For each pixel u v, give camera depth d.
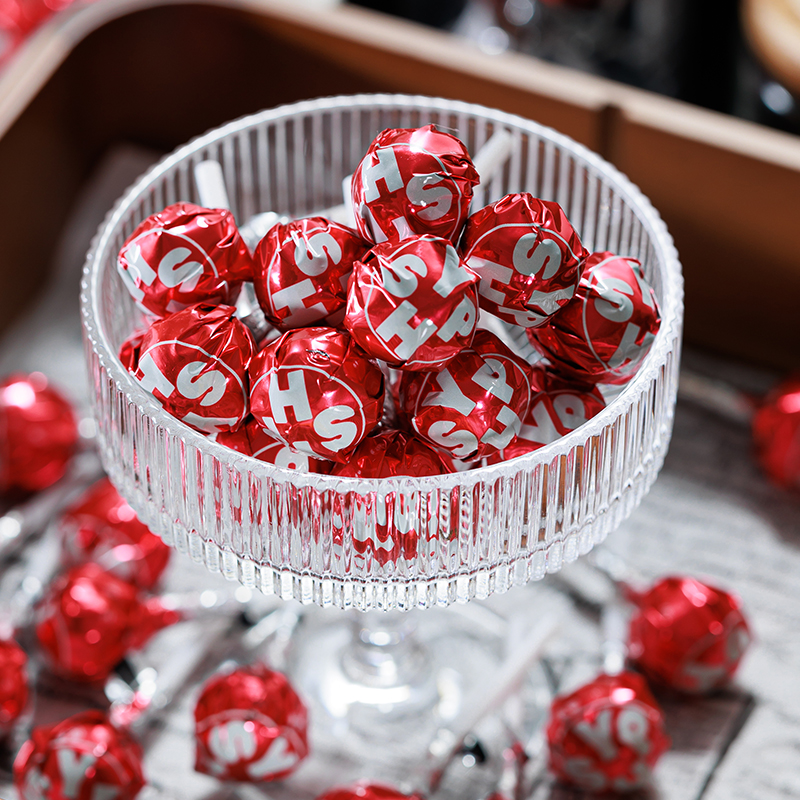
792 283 0.74
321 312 0.58
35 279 0.80
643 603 0.67
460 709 0.68
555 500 0.58
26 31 0.81
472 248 0.57
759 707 0.67
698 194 0.73
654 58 0.92
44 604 0.67
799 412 0.71
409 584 0.58
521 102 0.74
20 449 0.71
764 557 0.71
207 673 0.69
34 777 0.63
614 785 0.64
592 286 0.58
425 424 0.57
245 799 0.66
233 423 0.58
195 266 0.58
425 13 0.93
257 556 0.58
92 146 0.81
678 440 0.75
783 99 0.79
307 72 0.77
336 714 0.68
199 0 0.76
